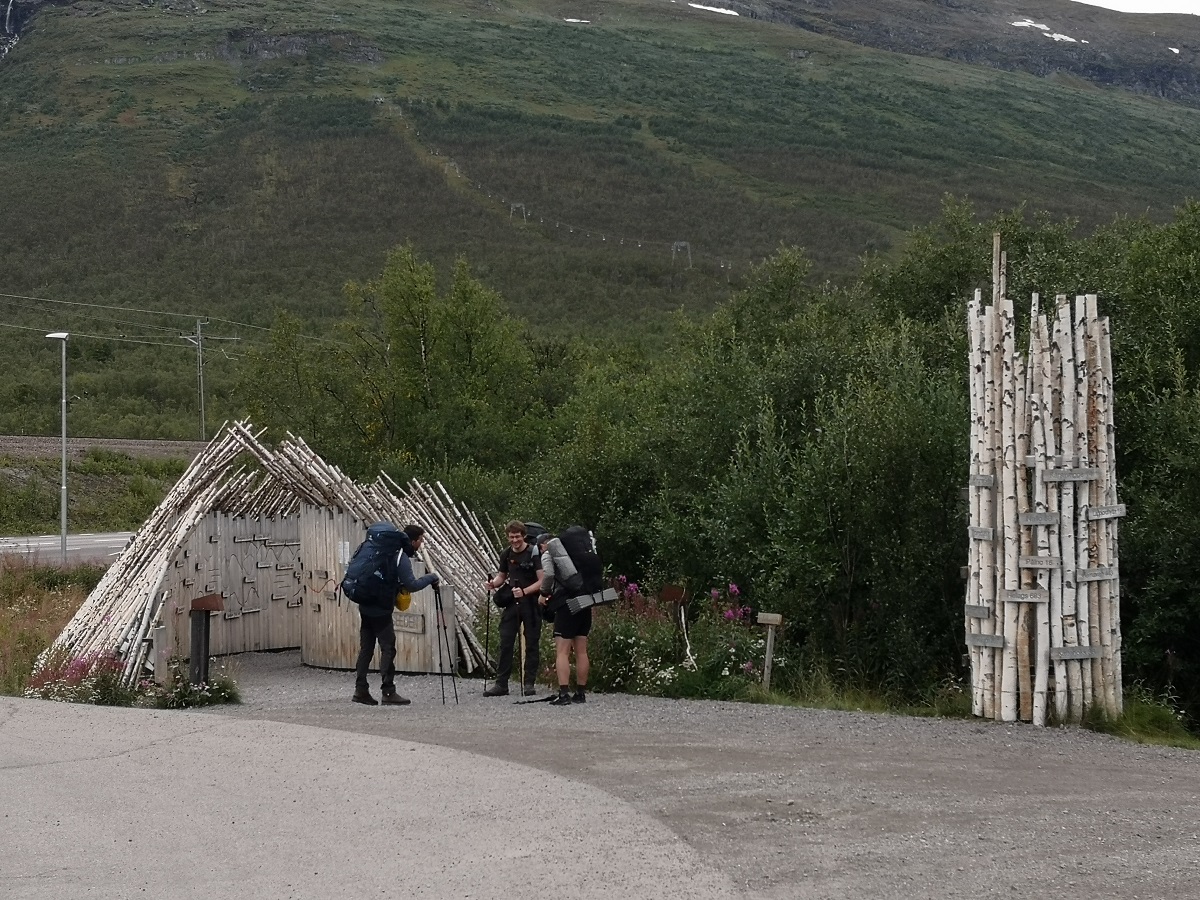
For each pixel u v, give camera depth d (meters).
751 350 20.86
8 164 158.75
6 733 9.91
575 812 6.93
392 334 32.22
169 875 6.15
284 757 8.69
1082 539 10.19
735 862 6.01
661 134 199.12
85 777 8.29
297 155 164.88
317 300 105.44
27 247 125.19
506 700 11.82
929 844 6.30
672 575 16.20
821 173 172.00
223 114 189.62
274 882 5.98
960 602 12.83
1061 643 10.11
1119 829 6.61
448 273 113.44
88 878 6.14
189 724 10.15
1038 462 10.13
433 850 6.35
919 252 22.38
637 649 12.78
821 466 13.43
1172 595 12.55
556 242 133.00
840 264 118.56
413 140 178.25
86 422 62.38
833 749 8.80
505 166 167.62
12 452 44.72
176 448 52.50
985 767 8.20
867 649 13.00
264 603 17.08
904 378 14.46
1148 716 10.62
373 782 7.83
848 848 6.23
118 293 107.88
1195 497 12.56
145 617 13.16
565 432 30.52
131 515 41.91
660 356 55.47
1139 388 14.03
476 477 23.78
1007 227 21.56
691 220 144.88
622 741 9.16
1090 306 10.41
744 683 12.18
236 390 32.47
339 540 15.37
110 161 159.75
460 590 14.81
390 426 31.31
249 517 16.84
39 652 15.20
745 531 14.67
